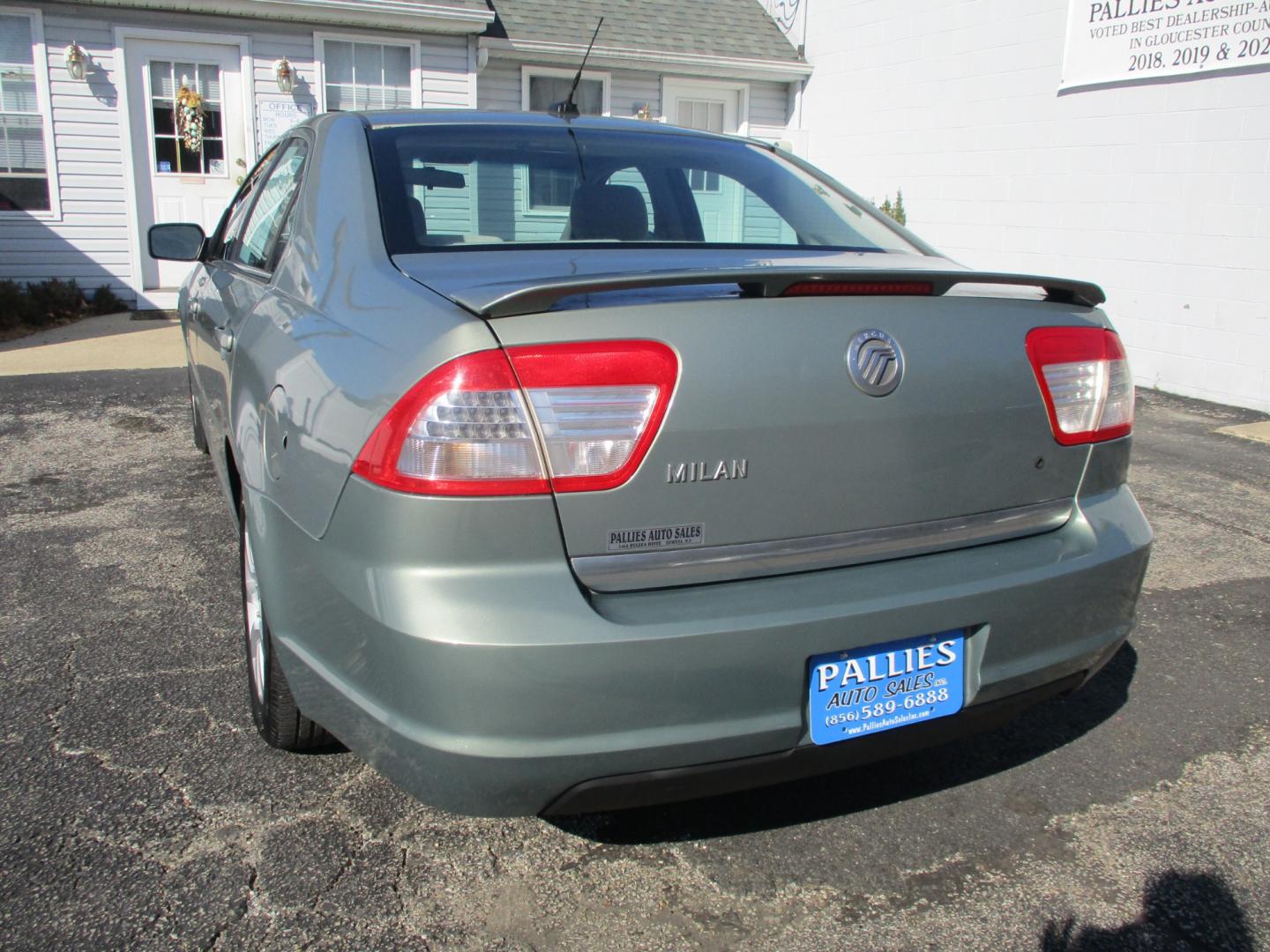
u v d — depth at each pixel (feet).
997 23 32.65
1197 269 27.12
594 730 5.80
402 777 6.10
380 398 5.99
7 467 17.22
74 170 33.58
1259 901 7.13
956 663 6.81
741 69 41.70
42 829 7.49
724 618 5.95
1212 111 26.35
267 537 7.11
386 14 34.50
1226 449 21.16
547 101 41.65
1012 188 32.63
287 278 8.55
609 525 5.88
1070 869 7.43
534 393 5.71
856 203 10.26
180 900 6.81
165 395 22.89
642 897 7.02
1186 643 11.44
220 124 34.99
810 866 7.40
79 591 11.99
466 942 6.54
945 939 6.70
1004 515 7.15
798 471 6.27
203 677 9.89
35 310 32.07
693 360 5.93
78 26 32.65
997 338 6.93
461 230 8.00
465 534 5.69
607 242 8.32
